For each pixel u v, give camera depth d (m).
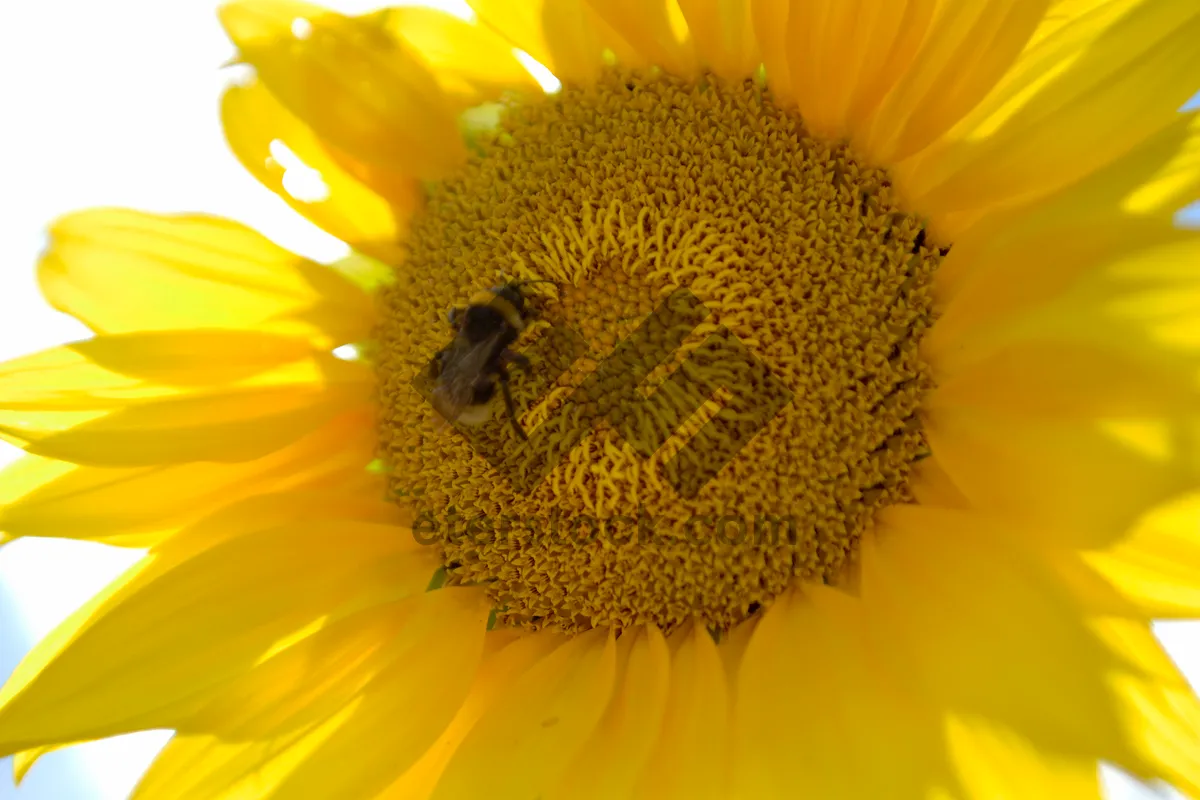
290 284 0.31
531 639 0.30
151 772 0.29
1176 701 0.26
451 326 0.31
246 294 0.31
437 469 0.31
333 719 0.29
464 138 0.31
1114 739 0.26
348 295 0.32
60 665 0.29
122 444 0.29
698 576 0.29
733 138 0.30
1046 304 0.27
